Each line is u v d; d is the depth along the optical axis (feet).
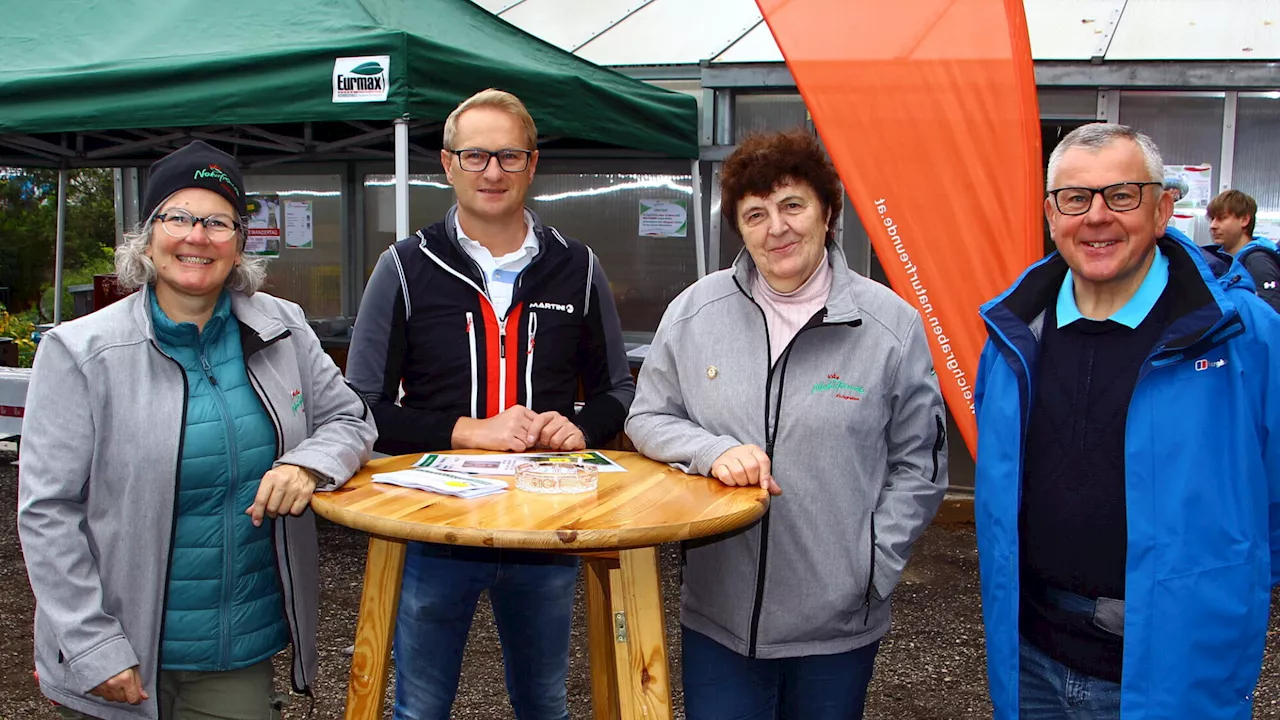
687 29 20.62
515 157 7.80
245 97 12.98
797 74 11.69
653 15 21.20
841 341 6.59
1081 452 5.89
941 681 11.98
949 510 18.33
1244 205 16.33
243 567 6.29
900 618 13.96
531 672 8.03
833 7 11.62
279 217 23.71
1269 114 17.44
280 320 6.67
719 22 20.70
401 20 13.96
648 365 7.30
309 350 6.92
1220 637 5.56
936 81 11.37
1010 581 6.05
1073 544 5.91
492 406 7.95
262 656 6.44
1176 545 5.54
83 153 20.88
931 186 11.44
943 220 11.44
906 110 11.44
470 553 7.37
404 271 7.95
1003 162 11.22
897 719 11.03
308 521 6.65
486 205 7.84
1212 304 5.44
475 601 7.67
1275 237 17.69
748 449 6.30
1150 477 5.60
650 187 20.45
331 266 23.48
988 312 6.28
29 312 39.70
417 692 7.62
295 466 6.11
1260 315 5.66
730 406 6.68
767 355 6.68
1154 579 5.57
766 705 6.84
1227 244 16.56
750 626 6.56
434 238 8.04
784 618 6.52
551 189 21.08
